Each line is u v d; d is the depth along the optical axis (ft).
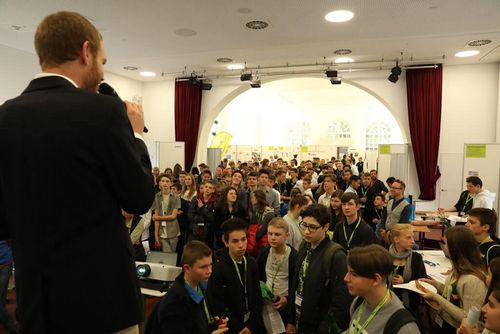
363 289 4.82
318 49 19.80
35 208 2.28
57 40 2.55
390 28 16.16
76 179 2.31
